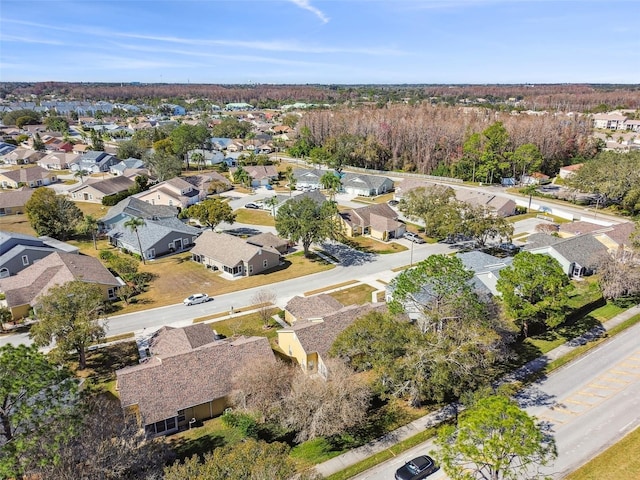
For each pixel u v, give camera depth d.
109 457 24.89
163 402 33.19
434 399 34.28
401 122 141.00
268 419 32.84
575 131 132.38
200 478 21.77
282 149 176.38
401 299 35.22
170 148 136.88
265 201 95.88
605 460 28.28
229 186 116.31
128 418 29.69
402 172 135.50
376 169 141.50
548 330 45.59
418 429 33.00
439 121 137.25
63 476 22.64
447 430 24.55
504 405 22.89
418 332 32.91
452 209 72.12
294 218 67.06
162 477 24.70
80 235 81.12
